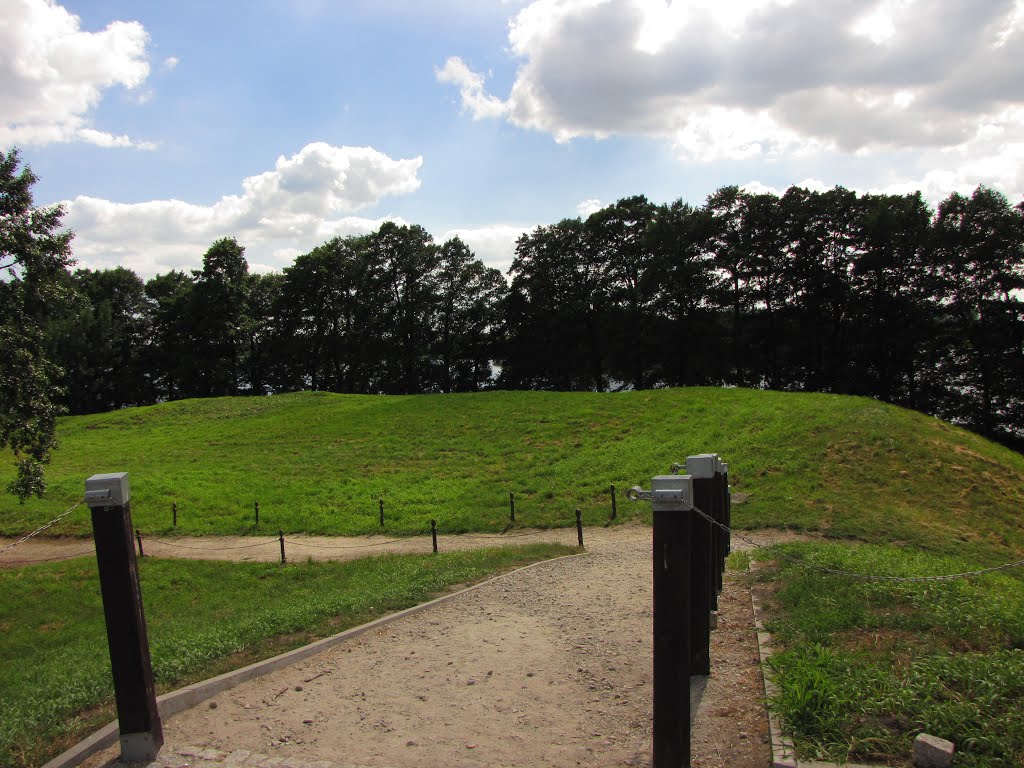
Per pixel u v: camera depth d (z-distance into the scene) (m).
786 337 47.25
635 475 20.59
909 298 43.31
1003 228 39.25
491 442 26.55
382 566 14.02
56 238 16.64
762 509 16.31
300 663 7.04
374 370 62.59
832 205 45.00
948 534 14.76
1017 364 39.00
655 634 4.32
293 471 25.62
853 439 19.97
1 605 13.65
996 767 4.01
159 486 23.97
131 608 4.79
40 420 17.25
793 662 5.52
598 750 4.88
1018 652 5.47
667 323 49.88
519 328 58.97
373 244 61.03
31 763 4.76
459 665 6.84
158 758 4.86
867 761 4.19
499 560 12.45
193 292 57.16
